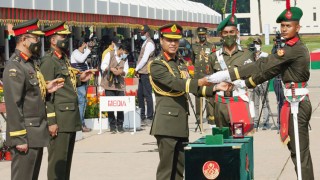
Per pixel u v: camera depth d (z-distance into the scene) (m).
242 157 8.21
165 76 9.55
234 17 11.74
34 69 9.16
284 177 12.37
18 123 8.88
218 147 8.09
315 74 42.12
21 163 9.02
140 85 20.19
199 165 8.12
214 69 11.85
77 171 13.22
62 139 10.67
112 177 12.62
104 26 35.75
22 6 26.75
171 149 9.73
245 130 11.30
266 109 18.61
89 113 19.03
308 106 9.85
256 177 12.39
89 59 33.34
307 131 9.95
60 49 10.82
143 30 20.05
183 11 48.31
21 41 9.05
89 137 17.69
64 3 30.36
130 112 19.08
